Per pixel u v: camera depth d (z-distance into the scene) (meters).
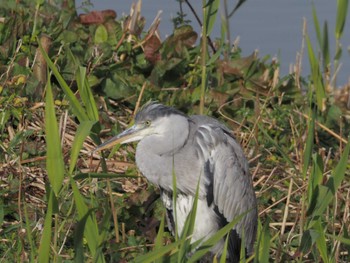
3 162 11.67
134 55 14.55
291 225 11.61
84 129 8.68
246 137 13.34
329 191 9.38
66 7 15.20
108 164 12.26
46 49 13.50
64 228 10.67
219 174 10.92
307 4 23.28
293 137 13.45
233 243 11.25
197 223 11.02
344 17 11.40
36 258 10.05
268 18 22.31
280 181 12.30
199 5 21.09
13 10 14.48
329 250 11.14
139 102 13.50
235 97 14.44
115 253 10.23
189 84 14.30
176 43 14.76
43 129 12.41
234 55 15.85
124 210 11.17
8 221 10.95
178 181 10.85
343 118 15.09
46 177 11.62
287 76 15.16
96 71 13.76
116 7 20.92
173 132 10.72
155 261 8.29
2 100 12.45
